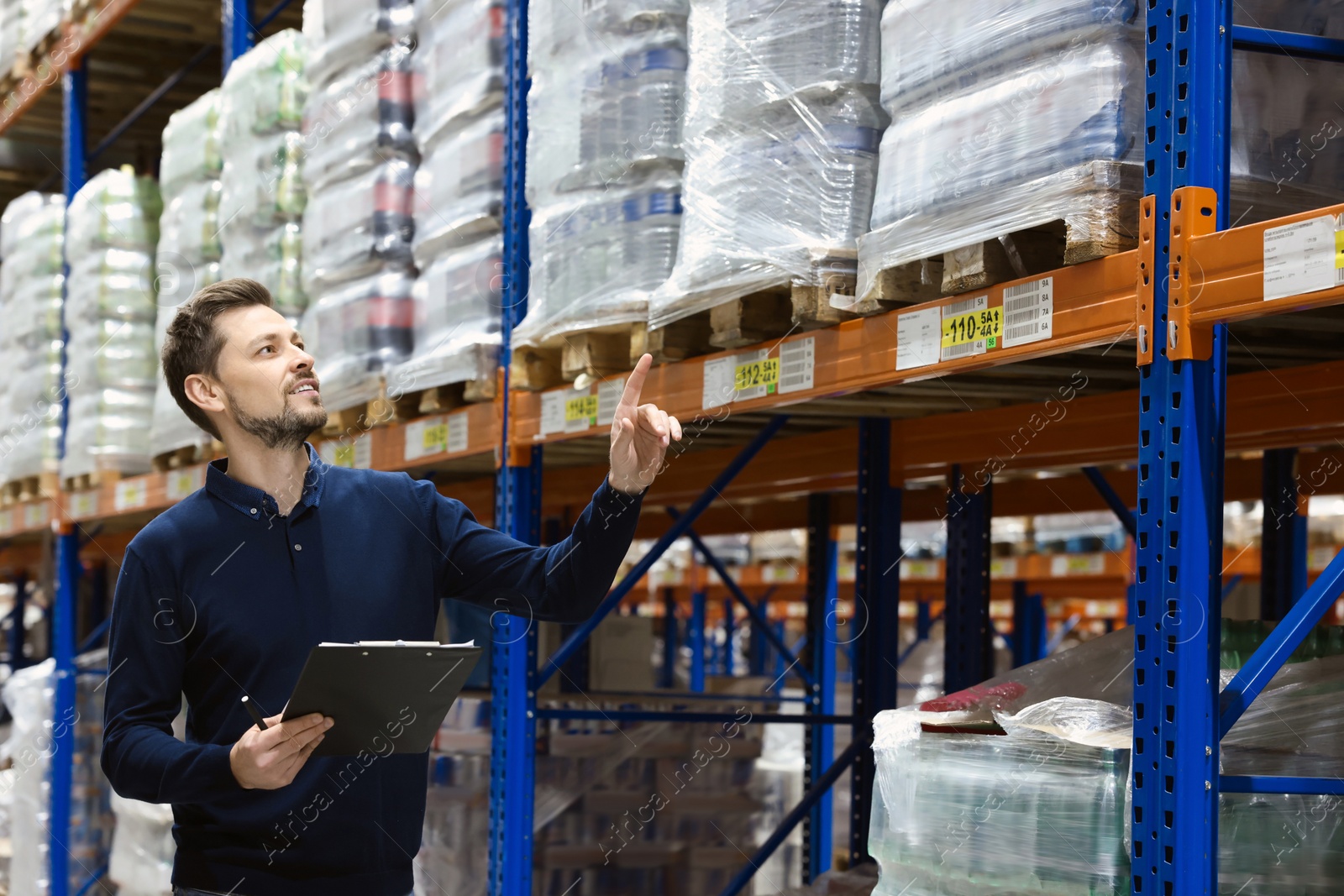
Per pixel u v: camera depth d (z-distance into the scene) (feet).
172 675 7.02
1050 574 25.38
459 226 12.48
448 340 12.65
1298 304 5.48
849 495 17.07
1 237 23.65
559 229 10.80
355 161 13.58
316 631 7.14
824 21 8.36
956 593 12.84
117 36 22.34
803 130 8.41
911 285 7.80
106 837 20.94
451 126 12.67
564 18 10.80
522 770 11.66
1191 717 5.90
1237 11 6.71
